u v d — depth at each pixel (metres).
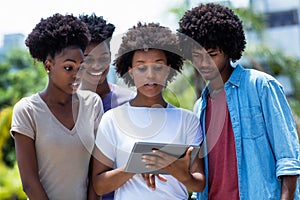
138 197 3.30
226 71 3.64
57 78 3.33
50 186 3.32
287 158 3.32
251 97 3.47
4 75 16.36
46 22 3.38
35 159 3.30
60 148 3.29
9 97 15.02
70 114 3.38
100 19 3.96
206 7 3.63
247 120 3.44
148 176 3.23
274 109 3.39
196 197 3.76
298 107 10.27
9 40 18.78
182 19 3.65
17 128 3.26
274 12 18.20
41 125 3.29
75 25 3.39
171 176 3.36
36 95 3.38
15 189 11.17
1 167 11.58
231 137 3.49
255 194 3.37
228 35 3.53
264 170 3.38
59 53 3.31
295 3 18.17
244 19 10.55
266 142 3.41
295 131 3.43
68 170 3.33
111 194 3.59
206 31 3.50
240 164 3.41
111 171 3.28
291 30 18.20
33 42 3.38
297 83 10.65
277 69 10.56
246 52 9.66
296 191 3.47
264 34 10.79
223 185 3.46
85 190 3.44
